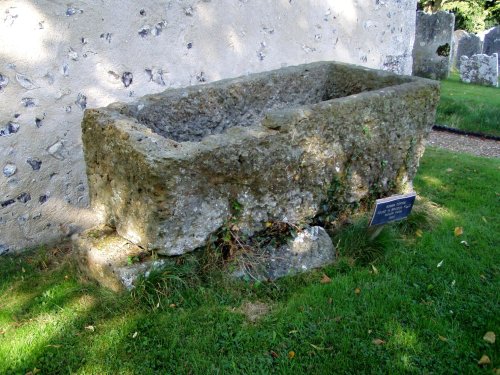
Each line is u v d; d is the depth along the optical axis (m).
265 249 3.19
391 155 3.87
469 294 3.04
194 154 2.68
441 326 2.72
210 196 2.84
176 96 3.64
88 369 2.41
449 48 10.62
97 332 2.66
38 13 3.31
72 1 3.45
